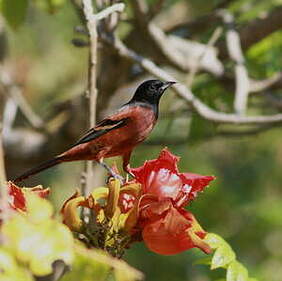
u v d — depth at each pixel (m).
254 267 17.31
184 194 5.72
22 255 3.80
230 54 11.43
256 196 18.52
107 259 4.20
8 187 4.96
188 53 12.25
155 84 7.60
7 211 4.04
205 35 13.04
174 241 5.51
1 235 3.84
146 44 11.90
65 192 17.66
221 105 12.77
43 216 3.95
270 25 12.42
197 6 14.51
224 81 12.52
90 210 5.61
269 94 12.53
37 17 18.88
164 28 13.46
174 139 13.88
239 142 19.28
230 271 5.63
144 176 5.73
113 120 6.99
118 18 9.78
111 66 11.39
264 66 13.38
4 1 10.38
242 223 17.73
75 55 19.31
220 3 12.77
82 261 4.18
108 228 5.54
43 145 12.41
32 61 18.92
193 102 10.41
